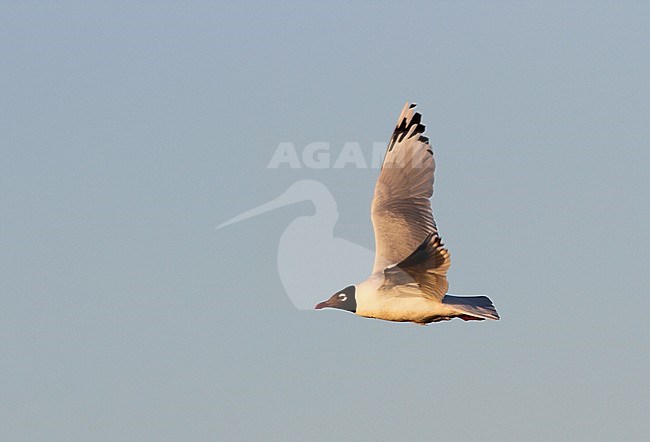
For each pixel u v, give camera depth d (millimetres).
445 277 18047
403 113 18969
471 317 18703
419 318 18516
